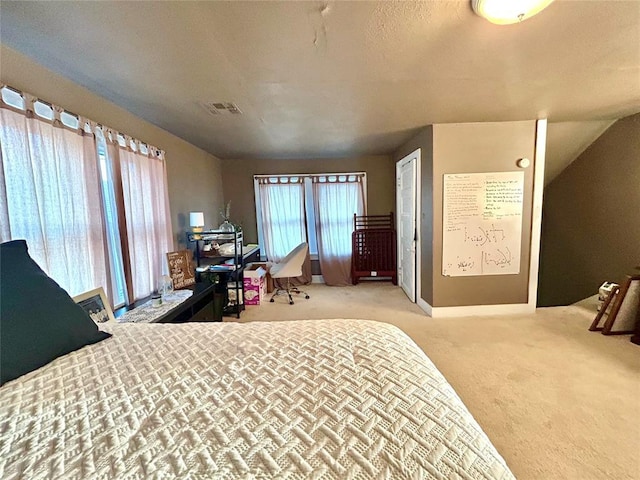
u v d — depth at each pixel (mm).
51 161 1754
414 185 3855
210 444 661
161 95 2283
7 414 770
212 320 3084
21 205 1572
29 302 1092
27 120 1613
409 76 2043
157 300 2258
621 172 3326
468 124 3262
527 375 2230
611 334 2881
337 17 1393
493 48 1705
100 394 854
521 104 2686
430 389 848
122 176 2391
